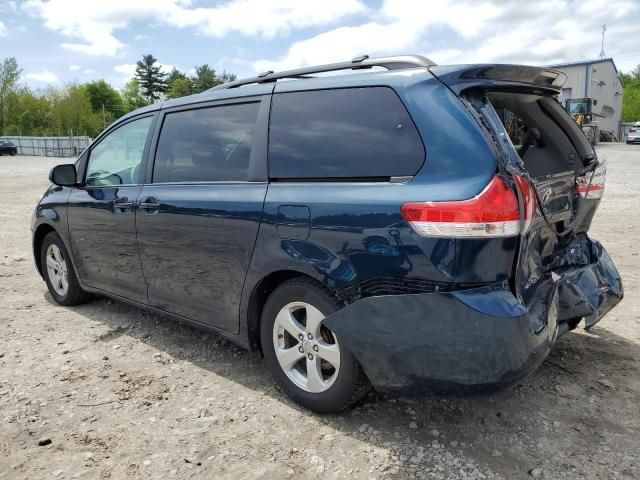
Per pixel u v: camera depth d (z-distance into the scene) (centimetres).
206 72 10019
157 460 272
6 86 8412
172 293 382
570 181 336
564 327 323
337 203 279
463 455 273
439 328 251
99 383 350
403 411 313
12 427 300
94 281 457
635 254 671
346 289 276
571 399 325
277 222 303
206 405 323
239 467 266
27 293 550
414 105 269
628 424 298
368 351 270
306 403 310
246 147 337
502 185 245
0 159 4259
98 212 431
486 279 250
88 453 277
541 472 259
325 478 258
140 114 423
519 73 299
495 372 247
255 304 334
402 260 257
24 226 963
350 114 292
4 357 389
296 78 333
